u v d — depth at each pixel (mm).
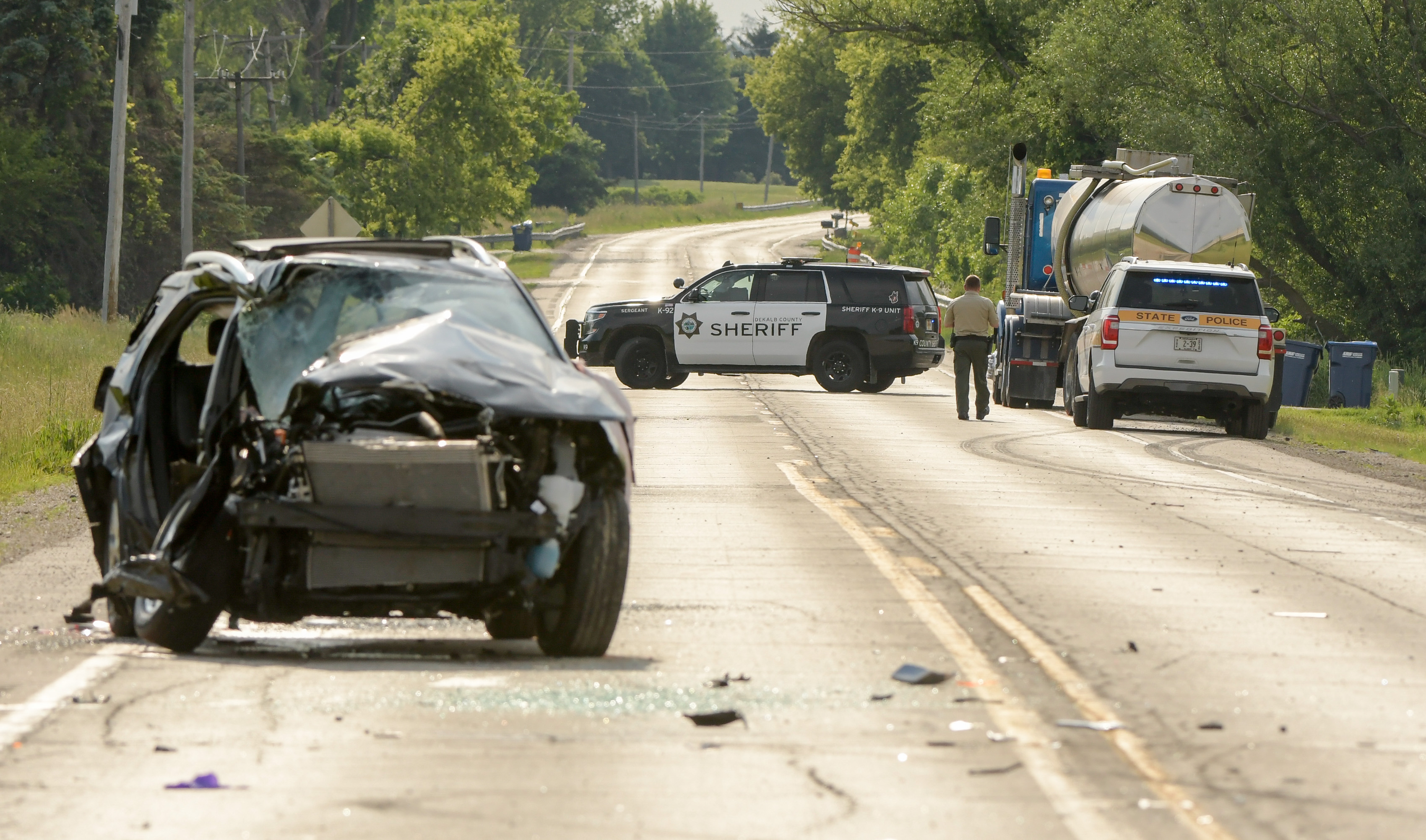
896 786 19312
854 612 31844
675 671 26250
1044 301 100688
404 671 26156
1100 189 98188
